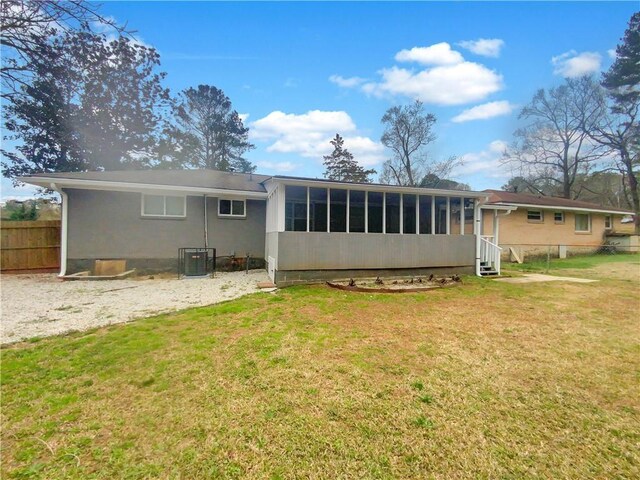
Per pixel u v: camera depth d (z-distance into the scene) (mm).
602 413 2551
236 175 13477
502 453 2078
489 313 5578
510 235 15258
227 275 10023
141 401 2672
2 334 4297
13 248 9992
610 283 8734
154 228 10023
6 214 17469
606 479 1871
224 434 2242
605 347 3984
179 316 5203
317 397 2740
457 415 2494
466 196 9727
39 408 2551
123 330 4477
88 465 1940
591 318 5297
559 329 4707
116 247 9664
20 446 2107
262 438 2201
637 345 4062
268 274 9875
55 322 4855
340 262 8484
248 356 3602
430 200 10516
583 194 29891
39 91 14688
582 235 18031
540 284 8547
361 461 1991
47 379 3035
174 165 23969
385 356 3648
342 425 2352
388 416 2469
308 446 2121
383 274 8867
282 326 4723
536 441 2203
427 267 9359
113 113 19234
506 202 14961
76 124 17297
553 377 3164
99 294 6977
